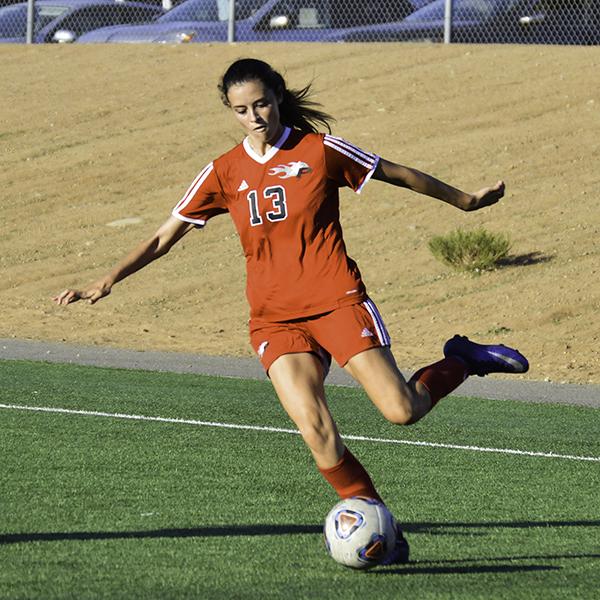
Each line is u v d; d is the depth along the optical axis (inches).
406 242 2854.3
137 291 2790.4
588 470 1283.2
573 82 3486.7
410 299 2576.3
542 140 3206.2
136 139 3609.7
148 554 880.9
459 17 3892.7
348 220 3016.7
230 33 4092.0
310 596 775.1
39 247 3100.4
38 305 2741.1
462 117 3383.4
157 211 3216.0
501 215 2888.8
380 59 3786.9
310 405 820.0
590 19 3769.7
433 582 815.1
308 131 866.8
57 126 3750.0
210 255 2960.1
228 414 1572.3
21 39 4441.4
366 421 1557.6
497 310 2444.6
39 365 2020.2
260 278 844.0
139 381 1863.9
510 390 1876.2
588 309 2390.5
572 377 2037.4
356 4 3981.3
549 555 901.8
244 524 987.3
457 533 975.0
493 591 794.2
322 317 833.5
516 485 1192.8
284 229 832.9
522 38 3831.2
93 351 2220.7
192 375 1947.6
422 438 1448.1
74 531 952.3
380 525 811.4
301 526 982.4
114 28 4308.6
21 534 939.3
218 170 850.8
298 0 4035.4
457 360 866.8
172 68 4001.0
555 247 2691.9
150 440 1379.2
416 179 858.1
